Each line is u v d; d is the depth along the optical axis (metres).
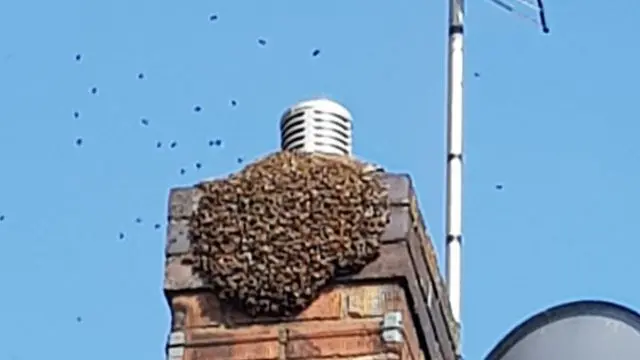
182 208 9.69
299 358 9.24
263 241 9.46
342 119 10.26
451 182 11.92
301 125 10.21
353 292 9.34
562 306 9.55
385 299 9.30
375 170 9.66
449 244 11.60
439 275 10.17
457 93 12.45
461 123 12.30
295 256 9.41
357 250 9.39
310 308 9.34
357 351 9.20
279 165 9.66
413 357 9.46
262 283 9.38
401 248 9.41
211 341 9.34
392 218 9.48
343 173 9.57
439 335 10.04
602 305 9.50
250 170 9.68
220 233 9.53
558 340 9.38
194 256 9.55
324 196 9.52
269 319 9.35
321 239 9.42
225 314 9.41
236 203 9.57
